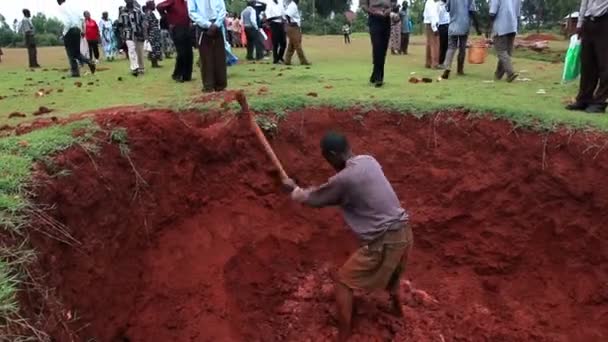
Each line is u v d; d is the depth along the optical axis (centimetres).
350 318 477
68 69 1410
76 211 449
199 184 581
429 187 618
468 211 603
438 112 634
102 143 507
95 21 1556
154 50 1341
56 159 458
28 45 1525
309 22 4191
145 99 784
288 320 534
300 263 592
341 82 918
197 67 1251
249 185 602
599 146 559
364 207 429
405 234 437
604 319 529
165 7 970
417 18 3725
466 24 992
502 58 934
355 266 443
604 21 625
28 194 405
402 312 511
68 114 673
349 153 442
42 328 335
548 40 2288
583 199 560
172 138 561
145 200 530
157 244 535
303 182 623
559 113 626
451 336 519
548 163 577
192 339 484
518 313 550
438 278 594
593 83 649
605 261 549
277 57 1373
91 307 432
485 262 592
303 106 645
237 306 525
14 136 505
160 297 504
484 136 610
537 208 580
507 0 905
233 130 600
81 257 435
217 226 572
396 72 1124
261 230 586
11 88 1005
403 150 627
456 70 1143
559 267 570
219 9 815
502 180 595
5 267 332
